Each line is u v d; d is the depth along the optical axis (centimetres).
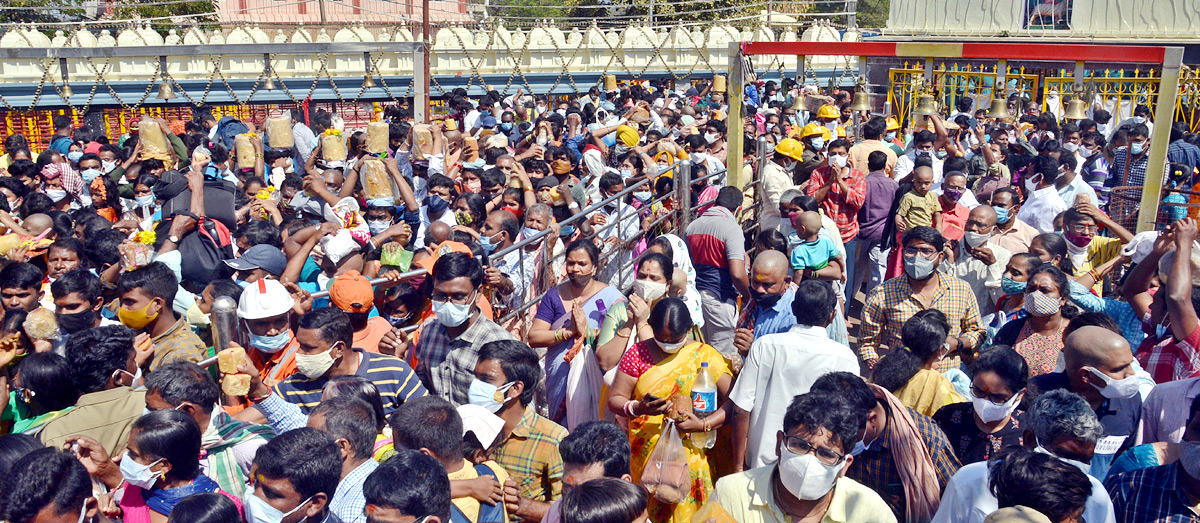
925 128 911
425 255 493
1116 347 348
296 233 538
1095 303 496
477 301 451
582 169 931
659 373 381
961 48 740
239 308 394
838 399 295
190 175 648
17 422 401
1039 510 264
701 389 378
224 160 924
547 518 286
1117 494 306
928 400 392
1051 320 449
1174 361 421
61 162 898
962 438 367
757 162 887
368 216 615
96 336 363
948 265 587
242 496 333
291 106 1814
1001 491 275
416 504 260
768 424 390
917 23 1873
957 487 303
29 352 418
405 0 2825
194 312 477
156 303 414
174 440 295
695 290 554
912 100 1263
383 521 261
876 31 2327
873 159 760
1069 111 845
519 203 722
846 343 497
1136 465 321
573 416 440
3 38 1869
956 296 505
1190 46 1359
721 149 1009
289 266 515
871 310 523
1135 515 299
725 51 2105
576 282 475
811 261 606
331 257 526
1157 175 655
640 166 881
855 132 1052
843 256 630
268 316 391
